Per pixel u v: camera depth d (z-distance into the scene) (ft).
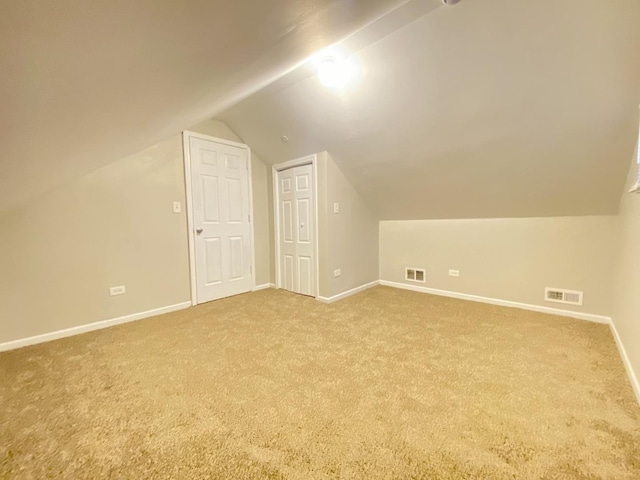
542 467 3.62
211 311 10.14
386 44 6.29
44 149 3.41
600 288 8.50
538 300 9.61
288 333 8.08
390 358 6.53
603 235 8.38
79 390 5.43
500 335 7.68
